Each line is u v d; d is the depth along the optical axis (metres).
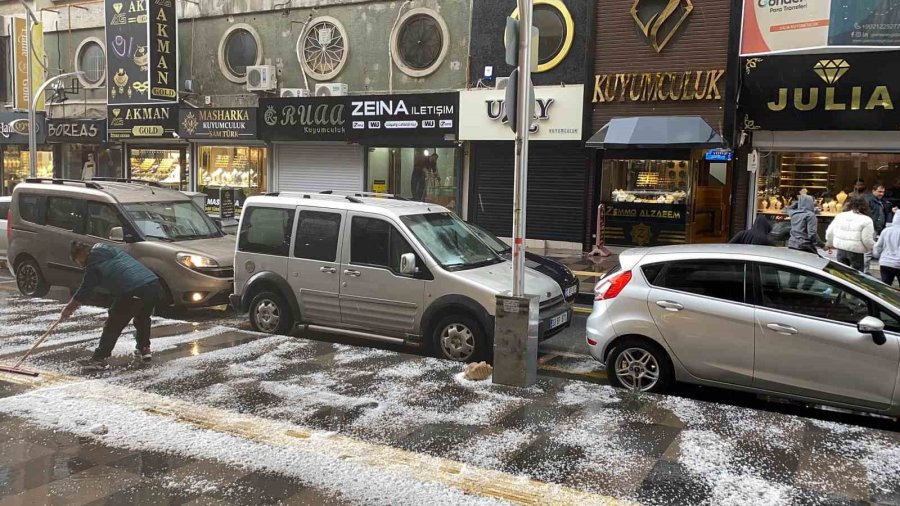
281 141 19.78
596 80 15.69
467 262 7.77
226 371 6.57
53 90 23.97
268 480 4.30
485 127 16.66
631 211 15.88
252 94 20.55
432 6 18.05
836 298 5.69
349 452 4.72
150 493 4.12
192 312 10.39
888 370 5.39
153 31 20.23
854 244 10.65
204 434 5.00
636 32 15.34
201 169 21.69
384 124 17.80
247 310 8.59
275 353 7.24
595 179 16.25
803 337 5.66
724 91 14.44
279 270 8.32
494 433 5.07
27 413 5.39
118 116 21.73
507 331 6.18
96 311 9.20
